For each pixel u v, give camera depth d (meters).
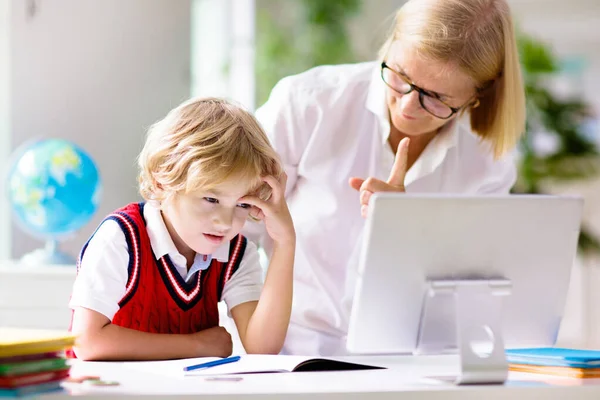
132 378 1.44
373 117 2.19
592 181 5.85
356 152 2.18
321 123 2.15
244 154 1.80
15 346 1.23
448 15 1.94
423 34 1.91
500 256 1.52
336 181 2.16
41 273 3.10
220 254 2.03
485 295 1.50
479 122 2.16
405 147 1.92
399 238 1.45
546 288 1.57
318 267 2.17
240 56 5.46
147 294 1.92
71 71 3.75
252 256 2.11
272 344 1.98
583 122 5.35
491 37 1.98
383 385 1.38
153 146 1.88
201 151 1.77
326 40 5.74
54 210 3.18
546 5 6.33
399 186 1.91
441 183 2.25
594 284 6.12
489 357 1.45
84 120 3.78
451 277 1.50
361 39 6.12
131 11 3.88
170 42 3.99
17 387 1.22
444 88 1.95
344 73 2.23
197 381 1.41
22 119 3.65
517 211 1.50
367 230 1.45
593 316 6.13
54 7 3.71
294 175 2.22
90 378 1.39
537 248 1.54
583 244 5.44
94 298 1.82
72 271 3.12
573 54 6.41
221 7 5.34
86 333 1.80
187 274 1.97
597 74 6.38
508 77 2.06
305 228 2.18
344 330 2.17
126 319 1.91
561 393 1.41
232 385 1.35
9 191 3.24
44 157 3.19
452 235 1.48
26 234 3.61
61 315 3.11
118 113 3.86
